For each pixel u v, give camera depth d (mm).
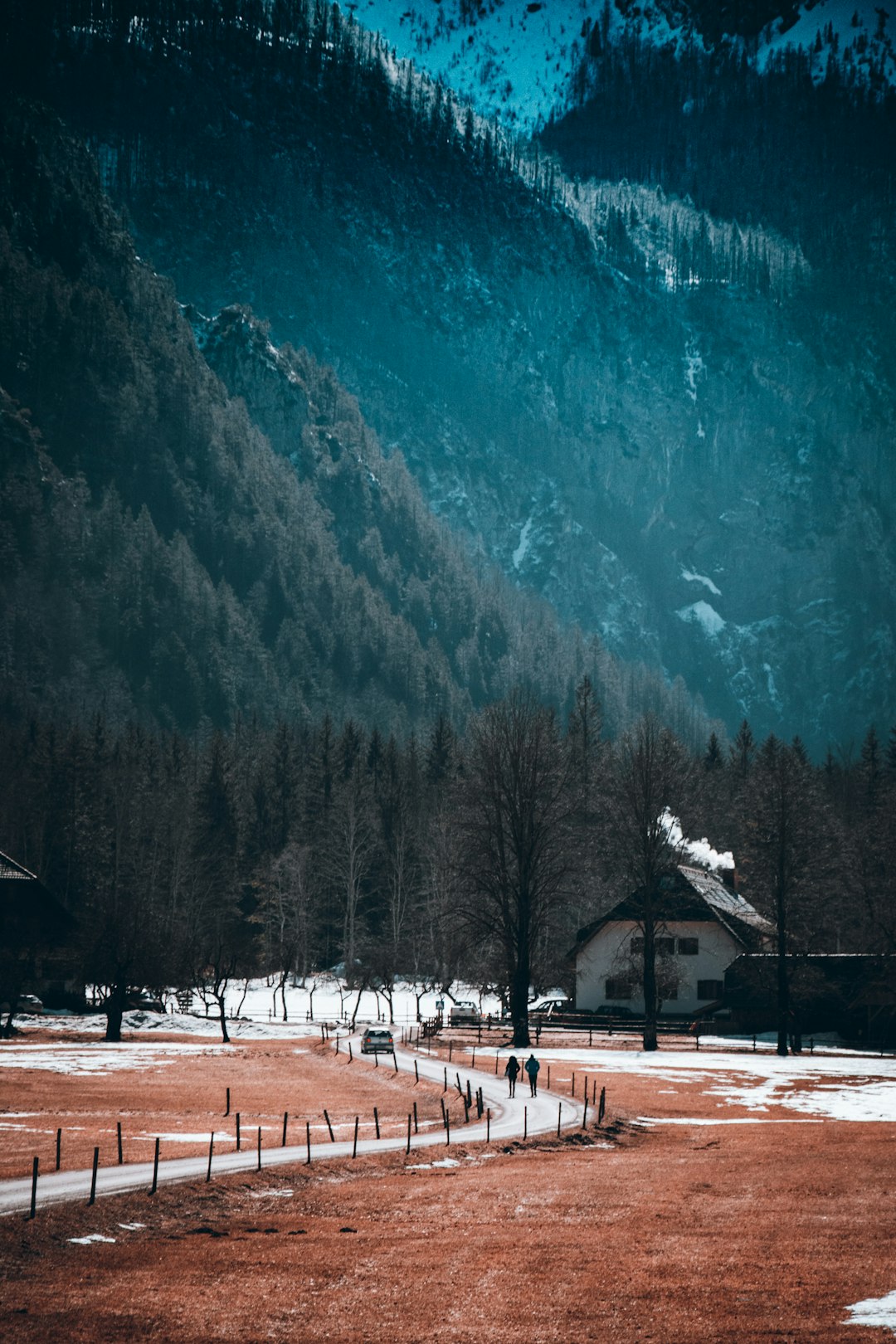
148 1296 28016
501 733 106625
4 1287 28219
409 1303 27719
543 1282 29109
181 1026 109938
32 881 114438
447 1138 49188
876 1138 52344
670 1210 36594
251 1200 37125
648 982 98250
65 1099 60156
